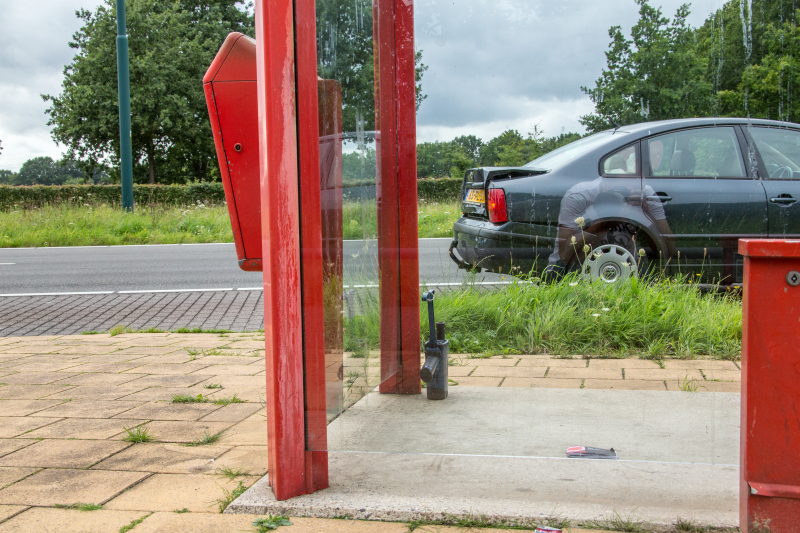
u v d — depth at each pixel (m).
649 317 2.24
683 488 1.89
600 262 2.27
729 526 1.64
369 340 2.54
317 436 1.95
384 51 2.48
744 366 1.50
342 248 2.20
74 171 37.09
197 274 8.65
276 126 1.84
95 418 2.78
